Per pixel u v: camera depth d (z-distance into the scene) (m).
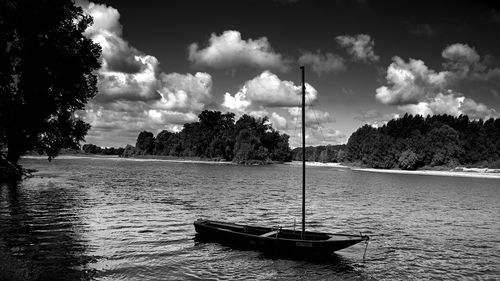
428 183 81.38
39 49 39.03
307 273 18.12
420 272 18.75
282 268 18.72
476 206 44.38
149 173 94.56
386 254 21.73
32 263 17.45
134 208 35.88
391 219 33.72
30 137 45.38
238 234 21.86
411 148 139.75
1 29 33.94
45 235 23.17
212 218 32.03
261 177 91.12
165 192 51.53
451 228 30.12
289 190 60.12
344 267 19.16
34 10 36.50
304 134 20.98
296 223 30.91
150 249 21.11
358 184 75.88
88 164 134.75
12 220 27.45
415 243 24.61
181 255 20.25
